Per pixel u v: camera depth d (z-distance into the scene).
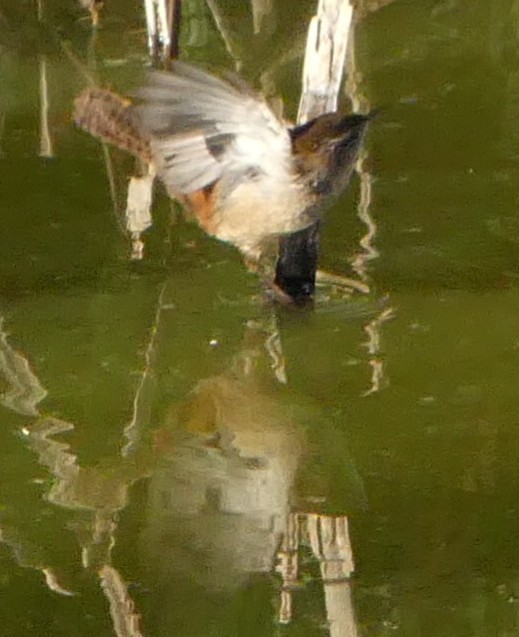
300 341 12.74
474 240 14.16
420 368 12.28
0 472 11.14
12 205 15.13
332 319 13.00
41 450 11.42
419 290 13.34
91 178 15.57
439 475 10.95
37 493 10.91
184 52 18.59
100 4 19.70
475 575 9.92
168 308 13.24
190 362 12.58
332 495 10.88
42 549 10.30
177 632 9.66
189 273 13.77
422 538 10.34
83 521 10.63
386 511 10.62
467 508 10.55
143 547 10.28
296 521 10.59
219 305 13.28
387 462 11.17
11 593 9.91
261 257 12.95
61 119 16.98
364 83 17.80
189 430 11.74
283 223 10.91
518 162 15.67
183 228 14.55
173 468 11.24
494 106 17.03
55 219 14.82
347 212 14.78
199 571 10.09
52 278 13.77
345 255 14.00
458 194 15.05
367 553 10.23
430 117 16.80
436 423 11.56
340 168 10.70
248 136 10.24
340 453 11.31
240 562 10.17
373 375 12.23
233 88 9.90
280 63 18.12
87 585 9.98
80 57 18.69
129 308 13.28
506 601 9.73
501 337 12.62
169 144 10.05
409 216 14.66
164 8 16.08
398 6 19.64
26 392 12.12
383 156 15.93
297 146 10.48
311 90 11.94
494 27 19.06
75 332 12.95
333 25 11.78
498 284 13.44
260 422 11.80
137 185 15.38
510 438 11.33
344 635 9.55
